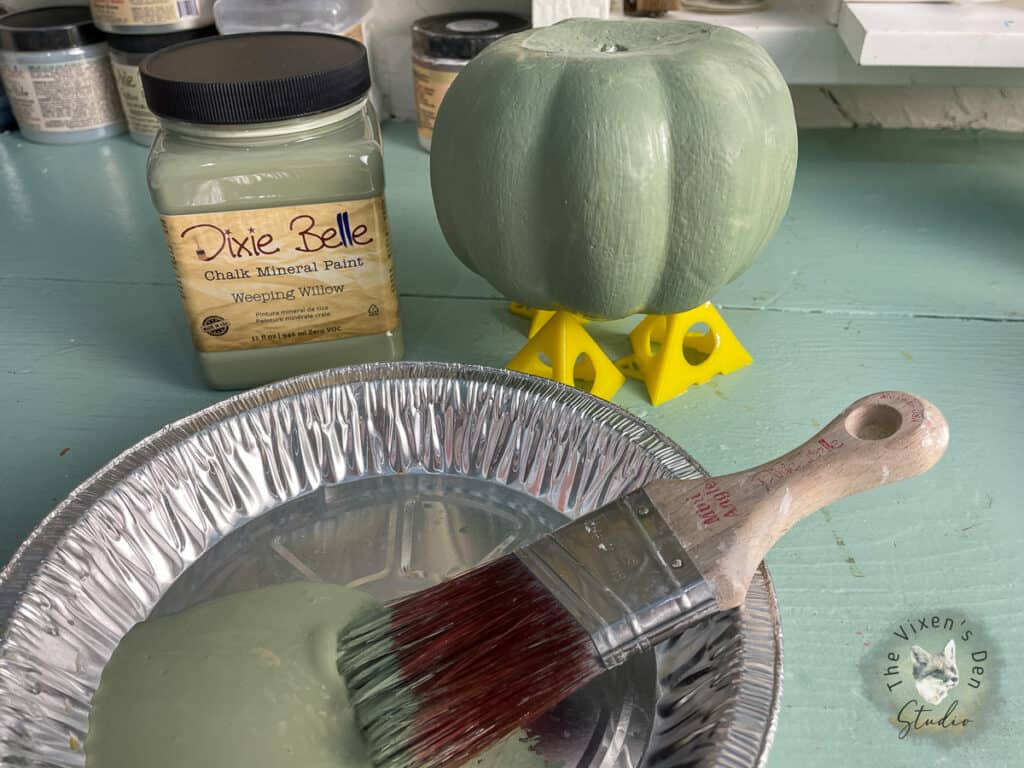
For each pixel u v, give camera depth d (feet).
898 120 3.15
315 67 1.65
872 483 1.21
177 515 1.50
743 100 1.50
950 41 2.33
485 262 1.67
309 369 1.94
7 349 2.12
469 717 1.13
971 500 1.62
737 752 1.03
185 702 1.19
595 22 1.76
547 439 1.61
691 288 1.63
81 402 1.94
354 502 1.63
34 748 1.11
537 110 1.50
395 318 1.92
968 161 2.90
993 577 1.47
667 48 1.59
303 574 1.49
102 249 2.55
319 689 1.22
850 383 1.92
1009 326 2.09
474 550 1.53
